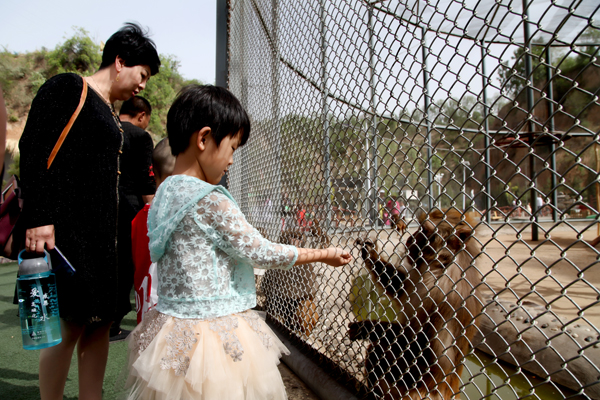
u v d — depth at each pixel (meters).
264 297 3.63
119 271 2.08
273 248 1.38
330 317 2.99
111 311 1.87
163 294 1.38
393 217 1.60
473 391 2.53
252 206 3.64
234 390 1.21
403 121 1.47
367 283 2.16
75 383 2.52
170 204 1.40
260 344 1.34
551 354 2.57
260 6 3.46
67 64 42.69
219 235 1.34
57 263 1.71
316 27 2.23
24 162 1.67
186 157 1.48
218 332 1.27
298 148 2.54
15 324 3.68
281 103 2.87
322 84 2.15
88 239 1.78
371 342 1.96
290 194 2.68
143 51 2.07
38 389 2.40
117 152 1.98
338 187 2.03
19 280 1.61
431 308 1.87
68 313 1.73
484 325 3.12
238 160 4.25
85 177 1.78
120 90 2.08
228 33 4.55
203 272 1.33
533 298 3.97
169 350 1.25
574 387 2.39
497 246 8.00
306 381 2.26
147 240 1.99
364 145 1.76
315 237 2.25
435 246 1.93
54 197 1.69
